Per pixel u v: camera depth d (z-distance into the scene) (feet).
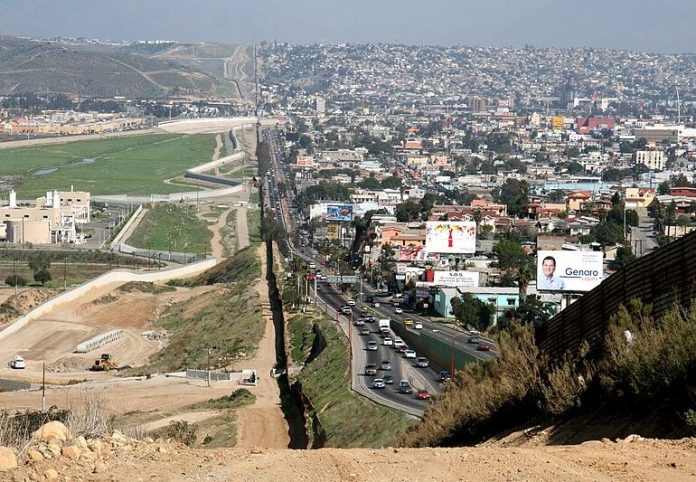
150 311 622.13
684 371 89.71
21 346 529.86
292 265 632.38
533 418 117.39
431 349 403.34
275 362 453.58
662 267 113.60
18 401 348.18
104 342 538.47
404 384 333.01
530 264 609.42
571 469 66.95
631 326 108.78
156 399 376.07
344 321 499.92
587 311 134.00
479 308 480.64
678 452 72.18
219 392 390.21
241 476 65.41
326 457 72.02
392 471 67.36
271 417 339.98
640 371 93.71
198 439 305.12
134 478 64.03
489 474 66.13
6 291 652.89
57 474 63.52
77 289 647.97
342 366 376.68
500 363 147.33
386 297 614.75
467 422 132.98
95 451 69.92
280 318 533.55
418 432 145.59
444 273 562.25
